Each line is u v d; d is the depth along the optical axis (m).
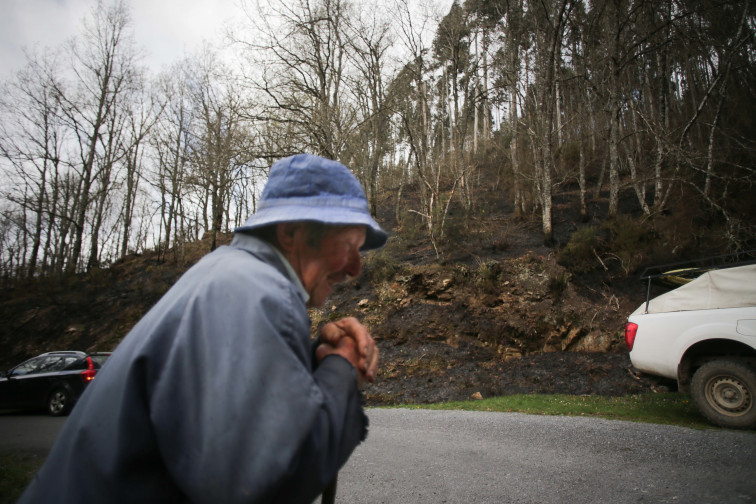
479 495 3.59
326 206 1.03
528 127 16.73
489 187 23.94
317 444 0.75
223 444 0.71
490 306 12.70
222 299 0.83
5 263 29.64
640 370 6.36
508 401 7.80
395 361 11.65
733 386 5.34
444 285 13.59
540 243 15.22
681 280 7.05
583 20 18.39
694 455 4.29
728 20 14.80
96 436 0.82
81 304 23.11
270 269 0.92
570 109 22.17
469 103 24.50
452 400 9.39
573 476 3.91
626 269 12.43
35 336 21.81
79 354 11.39
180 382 0.79
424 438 5.55
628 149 18.48
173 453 0.77
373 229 1.12
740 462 4.00
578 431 5.42
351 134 18.89
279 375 0.75
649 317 6.32
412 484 3.90
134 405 0.82
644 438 4.95
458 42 21.20
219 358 0.77
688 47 15.63
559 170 20.45
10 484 4.29
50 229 30.84
